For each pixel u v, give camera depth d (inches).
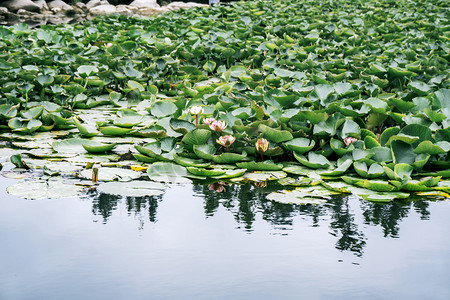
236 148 144.0
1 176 125.7
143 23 425.4
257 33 358.9
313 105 166.9
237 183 126.7
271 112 158.6
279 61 265.3
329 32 351.6
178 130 147.6
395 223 102.2
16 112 175.0
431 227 100.1
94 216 102.7
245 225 99.9
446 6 553.0
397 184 120.4
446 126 143.6
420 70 227.3
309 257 87.2
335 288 77.5
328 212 108.0
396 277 81.0
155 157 140.5
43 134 165.6
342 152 138.3
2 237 92.7
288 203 113.0
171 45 287.9
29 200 110.3
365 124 163.3
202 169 129.6
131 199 113.1
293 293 76.0
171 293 75.5
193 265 83.8
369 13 486.0
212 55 290.7
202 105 173.2
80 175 127.8
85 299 73.8
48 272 81.0
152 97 204.4
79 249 88.7
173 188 121.3
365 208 110.8
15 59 233.0
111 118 185.9
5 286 76.8
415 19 436.8
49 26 359.3
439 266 84.4
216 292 75.9
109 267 82.7
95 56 266.8
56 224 98.7
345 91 175.5
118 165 137.5
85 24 419.5
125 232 95.5
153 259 85.6
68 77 218.2
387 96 187.0
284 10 489.1
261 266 83.8
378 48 308.8
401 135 136.9
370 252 89.3
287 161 145.3
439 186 123.6
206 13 478.9
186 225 99.3
